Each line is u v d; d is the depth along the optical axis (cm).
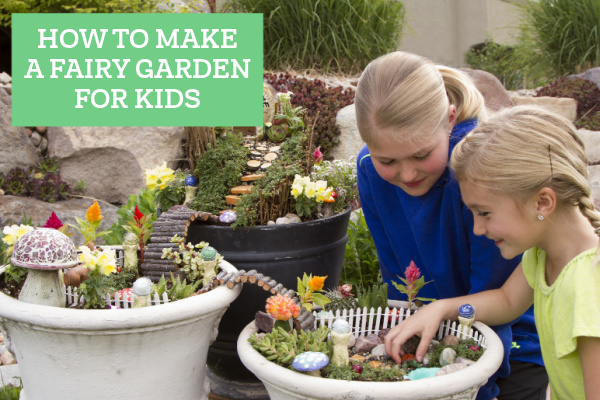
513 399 176
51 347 135
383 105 135
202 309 141
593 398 110
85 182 407
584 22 698
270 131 213
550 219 121
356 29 601
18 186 388
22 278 157
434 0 1018
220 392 194
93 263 144
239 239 180
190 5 497
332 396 116
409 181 146
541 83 747
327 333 145
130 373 138
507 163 116
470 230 157
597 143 525
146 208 262
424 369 133
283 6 580
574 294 114
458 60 1078
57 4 445
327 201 196
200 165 203
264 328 147
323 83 510
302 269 185
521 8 834
